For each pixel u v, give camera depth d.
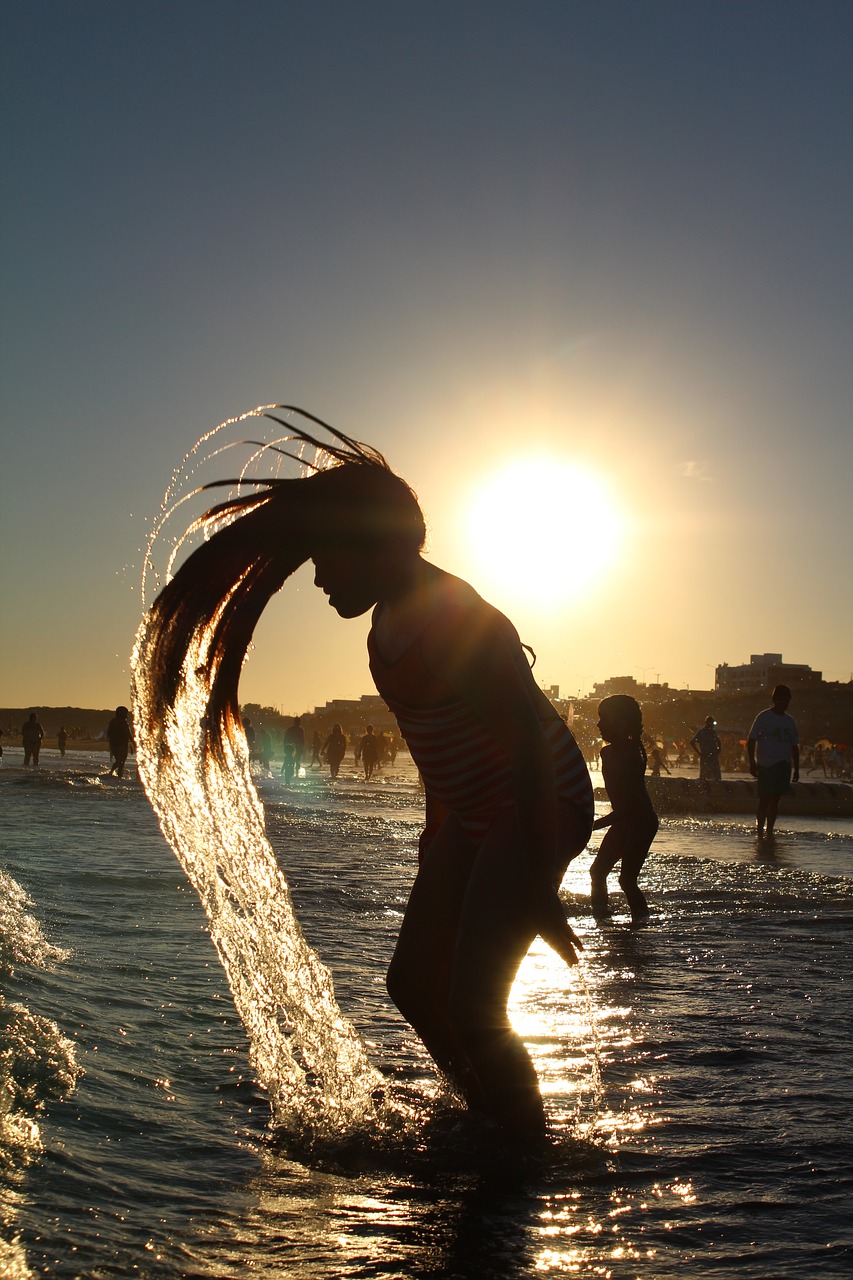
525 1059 3.16
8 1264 2.01
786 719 15.88
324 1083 3.31
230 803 3.74
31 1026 3.46
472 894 3.21
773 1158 2.93
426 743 3.33
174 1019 3.96
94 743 144.62
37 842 10.86
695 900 8.64
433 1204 2.54
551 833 3.11
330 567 3.37
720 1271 2.25
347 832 14.56
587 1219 2.50
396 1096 3.35
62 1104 2.92
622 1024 4.38
